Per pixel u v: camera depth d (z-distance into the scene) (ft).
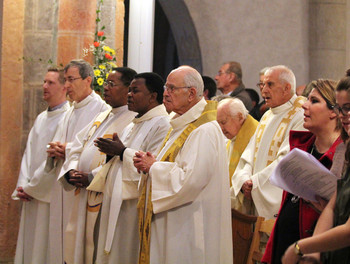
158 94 16.39
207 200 13.83
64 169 17.81
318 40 36.60
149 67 24.72
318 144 11.87
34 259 19.43
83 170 17.39
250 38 36.60
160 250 13.78
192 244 13.55
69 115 19.62
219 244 13.80
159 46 42.93
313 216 11.21
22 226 20.25
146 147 15.99
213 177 13.89
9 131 22.79
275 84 17.34
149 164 14.02
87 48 22.43
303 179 10.27
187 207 13.69
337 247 8.68
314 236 8.87
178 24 37.04
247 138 17.93
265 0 36.68
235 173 17.22
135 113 17.61
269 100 17.48
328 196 10.24
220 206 13.92
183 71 14.37
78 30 22.45
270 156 16.94
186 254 13.51
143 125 16.29
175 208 13.69
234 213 14.74
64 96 20.62
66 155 18.35
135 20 24.72
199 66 36.76
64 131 19.44
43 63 22.86
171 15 37.04
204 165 13.55
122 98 17.70
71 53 22.41
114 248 15.78
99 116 18.22
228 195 14.05
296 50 36.73
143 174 14.73
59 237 18.63
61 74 20.59
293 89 17.43
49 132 20.25
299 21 36.76
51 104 20.58
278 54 36.68
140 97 16.26
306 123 11.83
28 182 20.34
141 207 14.37
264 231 14.06
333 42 36.55
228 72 25.00
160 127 16.03
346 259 9.12
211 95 23.18
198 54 36.70
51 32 22.88
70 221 17.40
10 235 22.88
